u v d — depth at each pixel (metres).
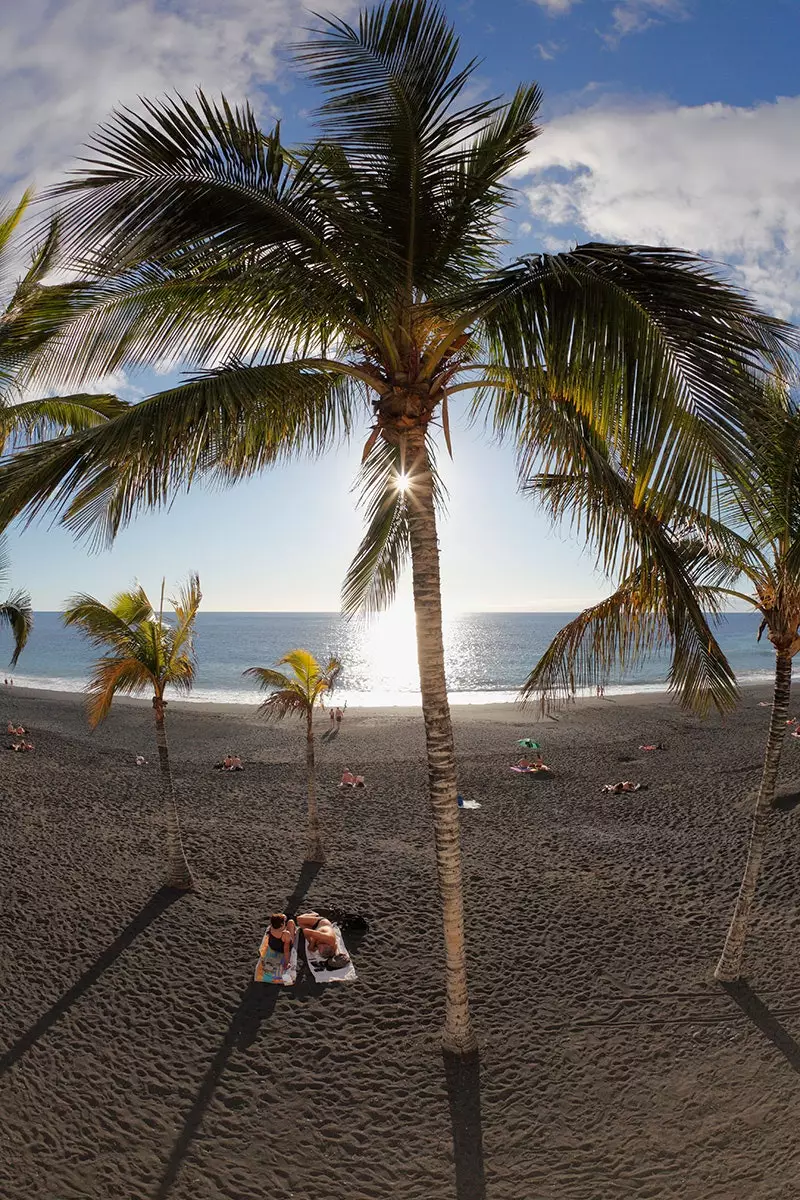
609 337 4.61
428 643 7.19
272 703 15.08
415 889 13.53
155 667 12.58
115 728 35.22
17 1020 8.84
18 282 9.12
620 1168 6.71
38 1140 7.00
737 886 13.39
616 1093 7.74
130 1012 9.15
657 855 15.49
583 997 9.62
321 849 15.02
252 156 5.16
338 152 5.30
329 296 5.96
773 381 5.20
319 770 25.22
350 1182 6.62
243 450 6.45
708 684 7.84
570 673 8.95
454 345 6.69
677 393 4.32
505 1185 6.56
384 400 6.64
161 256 5.32
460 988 8.30
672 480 4.30
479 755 28.31
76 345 5.76
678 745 29.95
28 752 26.47
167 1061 8.25
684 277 4.66
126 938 11.09
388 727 36.12
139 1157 6.86
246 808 19.61
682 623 7.18
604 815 19.19
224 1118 7.39
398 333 6.50
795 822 16.64
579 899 12.98
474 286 5.50
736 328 4.71
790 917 11.86
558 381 5.09
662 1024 8.96
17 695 47.94
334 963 10.25
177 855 13.12
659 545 6.78
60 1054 8.27
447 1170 6.76
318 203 5.38
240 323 5.87
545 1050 8.49
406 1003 9.51
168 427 5.26
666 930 11.62
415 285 6.25
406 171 5.39
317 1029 8.91
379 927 11.84
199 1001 9.47
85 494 5.36
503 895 13.20
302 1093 7.78
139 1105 7.54
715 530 7.50
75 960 10.35
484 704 48.28
